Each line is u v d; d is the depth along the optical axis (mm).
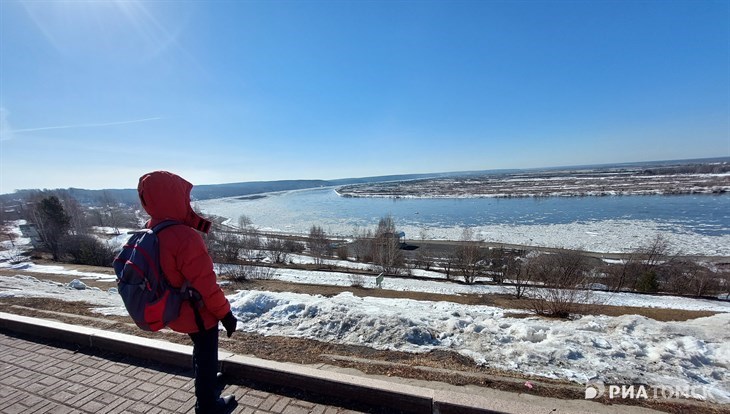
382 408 3098
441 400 2967
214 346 2523
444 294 19500
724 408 3352
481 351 4660
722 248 36656
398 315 5582
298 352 4531
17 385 3521
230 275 19406
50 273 20188
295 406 3119
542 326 5672
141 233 2191
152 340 4121
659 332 5656
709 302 19031
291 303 6184
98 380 3594
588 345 4852
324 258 36656
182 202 2307
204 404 2549
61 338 4480
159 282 2082
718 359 4379
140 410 3094
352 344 4832
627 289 24688
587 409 3289
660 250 30750
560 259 24750
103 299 8078
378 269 31094
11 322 4824
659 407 3346
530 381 3736
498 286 22969
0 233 56125
